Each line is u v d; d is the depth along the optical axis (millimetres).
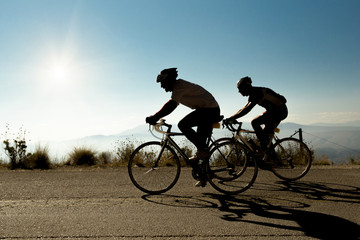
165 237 2920
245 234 2990
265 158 5496
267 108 5371
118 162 9531
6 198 4496
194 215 3629
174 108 4711
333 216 3531
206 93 4762
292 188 5008
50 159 8953
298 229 3121
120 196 4605
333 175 6141
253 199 4363
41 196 4613
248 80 5094
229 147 4988
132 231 3084
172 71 4629
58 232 3059
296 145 5645
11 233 3033
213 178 5020
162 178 4918
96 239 2875
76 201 4312
